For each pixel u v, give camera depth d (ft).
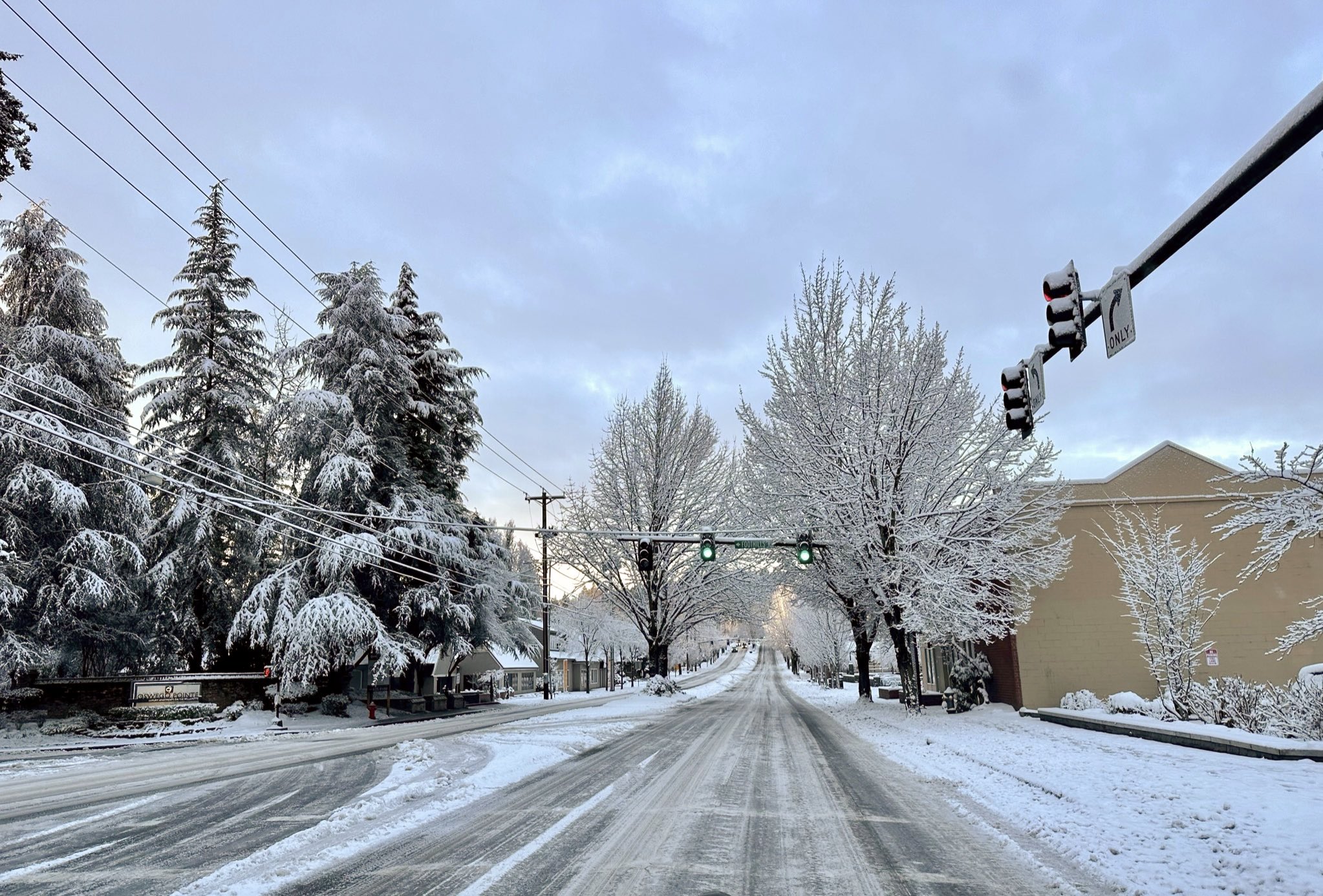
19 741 72.13
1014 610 81.46
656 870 22.47
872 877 21.80
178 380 98.78
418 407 116.98
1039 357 31.24
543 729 74.43
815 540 83.76
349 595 95.14
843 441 81.71
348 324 110.73
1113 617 80.89
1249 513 32.65
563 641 254.88
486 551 127.24
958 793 35.60
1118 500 74.13
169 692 89.76
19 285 95.20
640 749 54.34
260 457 108.17
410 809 32.17
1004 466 79.92
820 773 42.19
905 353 82.74
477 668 184.85
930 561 77.66
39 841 27.22
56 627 86.33
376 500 108.58
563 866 22.98
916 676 82.28
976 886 20.84
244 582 106.22
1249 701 51.52
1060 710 67.00
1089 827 26.45
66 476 87.92
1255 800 28.96
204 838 27.30
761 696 147.54
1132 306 21.76
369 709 98.07
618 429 144.87
